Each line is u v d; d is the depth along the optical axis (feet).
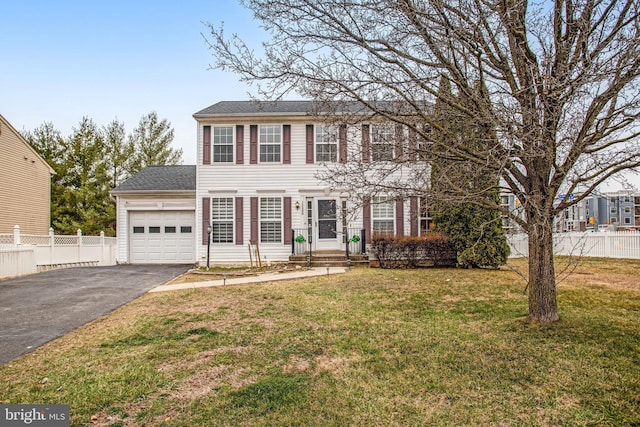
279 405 11.34
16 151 59.06
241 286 31.94
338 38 16.88
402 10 15.15
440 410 10.97
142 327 19.86
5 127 56.59
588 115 15.01
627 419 10.12
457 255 41.93
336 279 34.12
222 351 16.02
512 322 18.34
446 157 17.47
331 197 49.16
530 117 14.17
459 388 12.22
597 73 13.15
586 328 16.84
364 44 16.93
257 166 49.44
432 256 42.86
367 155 21.74
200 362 14.82
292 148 49.60
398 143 19.04
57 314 22.97
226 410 11.08
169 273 42.29
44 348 16.78
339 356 15.23
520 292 25.86
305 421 10.44
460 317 20.07
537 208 15.61
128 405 11.48
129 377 13.47
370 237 48.32
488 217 38.91
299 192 49.34
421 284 30.35
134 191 52.75
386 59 17.15
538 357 14.17
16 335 18.69
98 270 44.78
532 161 16.47
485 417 10.54
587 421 10.16
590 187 16.29
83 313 23.21
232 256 48.91
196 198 50.08
